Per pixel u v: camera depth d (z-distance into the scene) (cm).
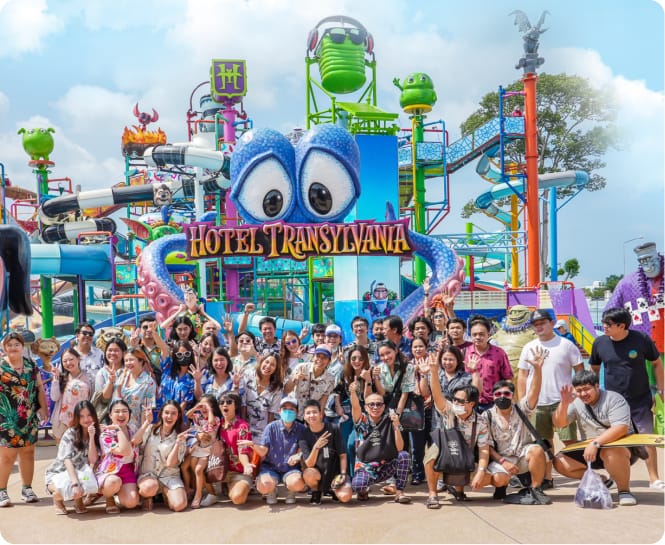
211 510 630
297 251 1259
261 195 1286
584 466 654
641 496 648
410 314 1320
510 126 2088
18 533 572
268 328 821
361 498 655
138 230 2423
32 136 2414
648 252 873
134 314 1928
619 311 677
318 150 1285
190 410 652
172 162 1967
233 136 2548
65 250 1830
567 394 651
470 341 748
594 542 520
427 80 2292
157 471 640
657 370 692
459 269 1335
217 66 2491
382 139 1521
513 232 2292
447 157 2392
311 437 647
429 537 538
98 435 641
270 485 634
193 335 802
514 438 645
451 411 640
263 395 701
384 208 1512
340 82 1684
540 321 707
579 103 3531
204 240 1250
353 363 678
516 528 556
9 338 672
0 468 661
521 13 1927
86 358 773
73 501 678
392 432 651
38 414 707
